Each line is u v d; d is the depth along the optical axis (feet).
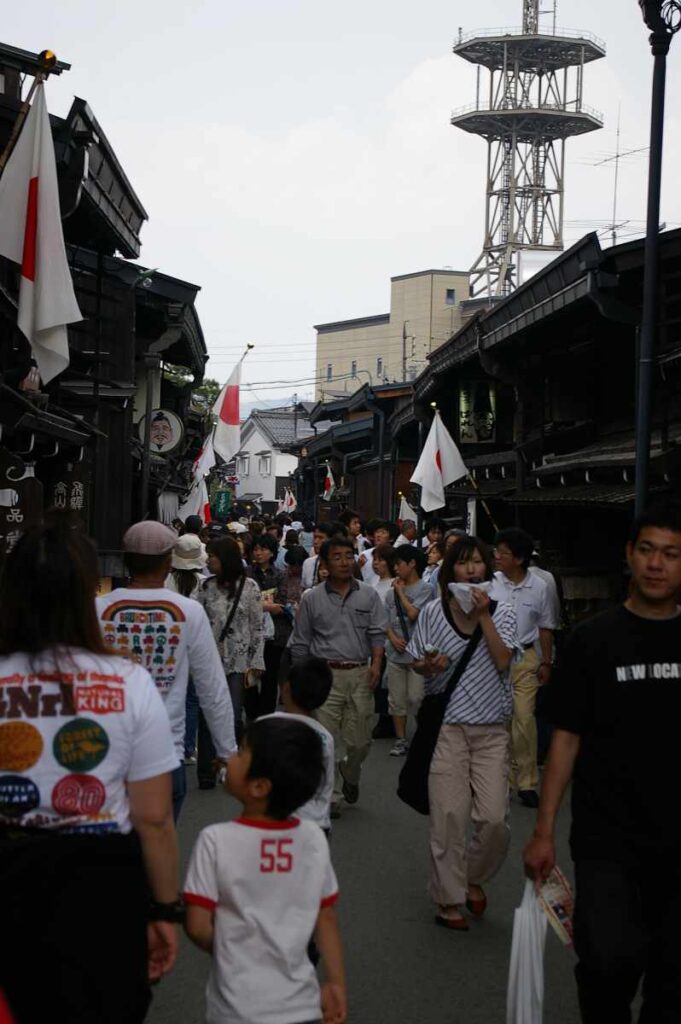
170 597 17.75
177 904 11.84
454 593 22.31
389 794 33.53
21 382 41.78
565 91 241.96
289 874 12.06
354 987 19.07
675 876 13.64
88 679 11.27
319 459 173.27
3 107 37.81
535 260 92.48
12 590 11.43
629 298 46.39
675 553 14.15
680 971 13.20
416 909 23.26
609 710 14.02
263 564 42.93
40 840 10.85
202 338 94.53
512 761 33.30
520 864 26.78
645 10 34.65
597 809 14.02
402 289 273.75
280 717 12.44
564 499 43.65
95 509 65.41
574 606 46.21
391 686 38.93
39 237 31.30
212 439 104.22
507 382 62.54
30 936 10.62
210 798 32.81
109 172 48.98
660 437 46.47
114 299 65.36
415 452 123.13
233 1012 11.69
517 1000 14.79
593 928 13.20
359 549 56.39
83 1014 10.48
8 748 11.06
